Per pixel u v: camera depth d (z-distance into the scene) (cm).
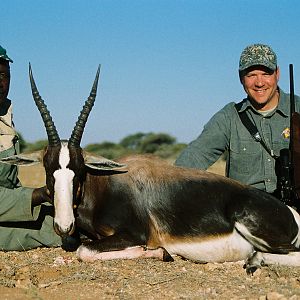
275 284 202
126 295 190
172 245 243
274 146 268
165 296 190
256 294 189
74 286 203
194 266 232
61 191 233
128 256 237
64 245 269
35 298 186
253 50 264
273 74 265
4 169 269
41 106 244
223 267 230
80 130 245
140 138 1509
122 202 245
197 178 247
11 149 275
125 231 242
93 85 250
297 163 244
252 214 236
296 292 188
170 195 245
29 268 227
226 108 275
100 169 249
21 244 270
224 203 240
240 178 272
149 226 244
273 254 236
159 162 255
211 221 239
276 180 268
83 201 250
